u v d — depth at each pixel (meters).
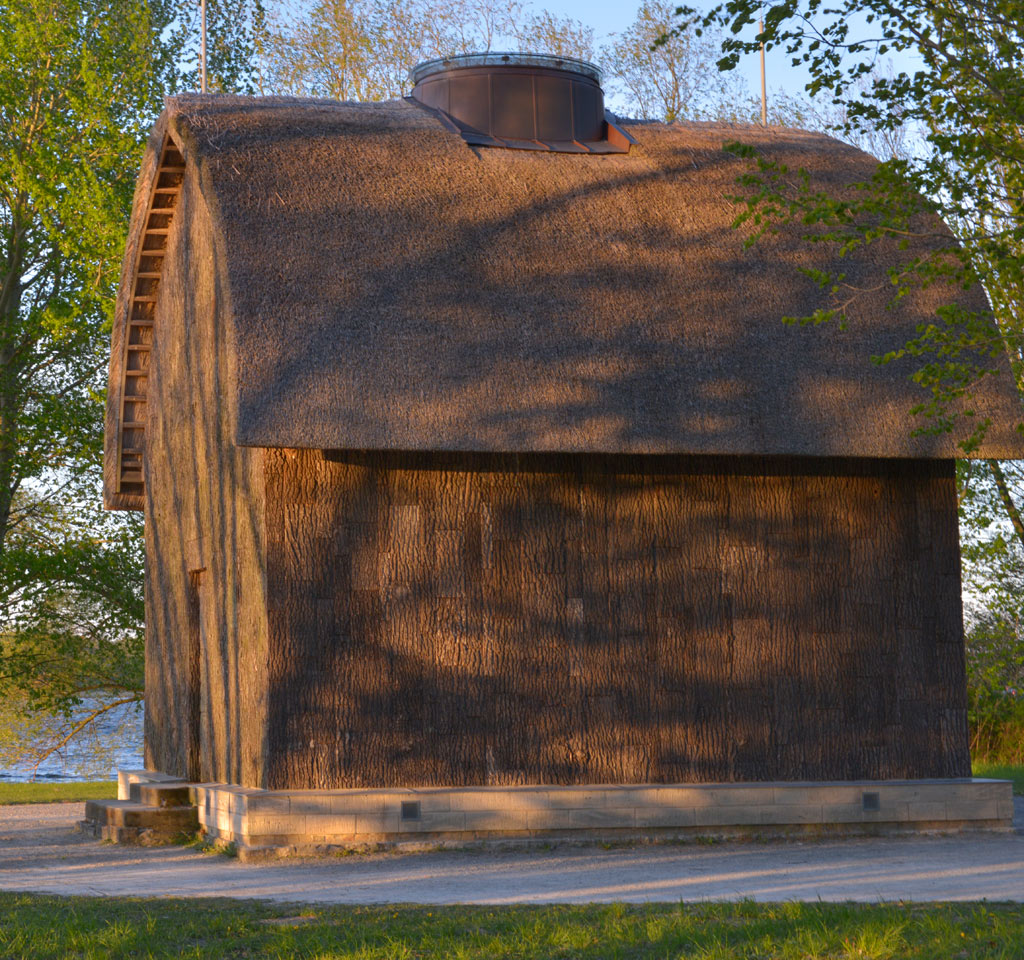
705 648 13.69
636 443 12.51
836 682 13.88
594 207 14.20
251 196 13.02
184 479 16.92
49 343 27.14
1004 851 12.26
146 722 19.66
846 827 13.40
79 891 10.20
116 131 25.47
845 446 12.95
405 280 12.81
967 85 11.48
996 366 13.73
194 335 16.17
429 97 16.66
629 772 13.38
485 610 13.27
